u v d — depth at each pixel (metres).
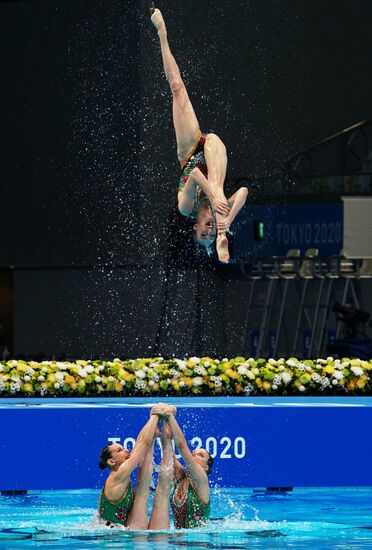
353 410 35.81
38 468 33.94
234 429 35.12
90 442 34.28
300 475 35.44
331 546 26.58
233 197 34.47
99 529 28.41
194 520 28.81
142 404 36.09
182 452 28.55
